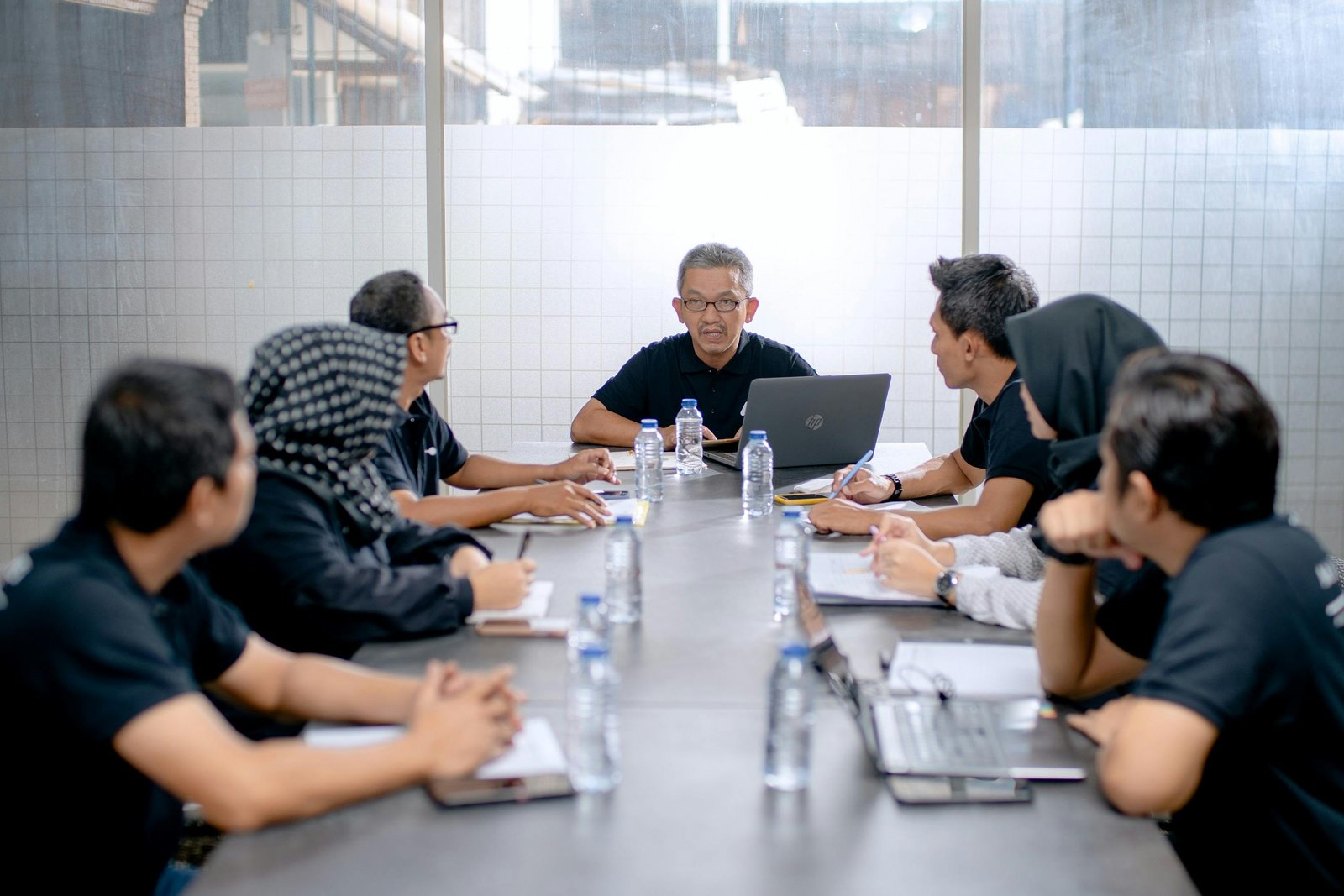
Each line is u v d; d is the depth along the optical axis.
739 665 1.76
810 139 4.34
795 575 1.96
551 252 4.38
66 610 1.26
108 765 1.32
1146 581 1.63
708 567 2.32
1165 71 4.31
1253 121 4.32
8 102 4.30
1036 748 1.47
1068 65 4.32
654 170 4.35
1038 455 2.50
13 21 4.27
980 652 1.78
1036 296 2.63
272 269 4.39
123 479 1.29
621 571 1.97
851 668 1.76
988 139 4.35
